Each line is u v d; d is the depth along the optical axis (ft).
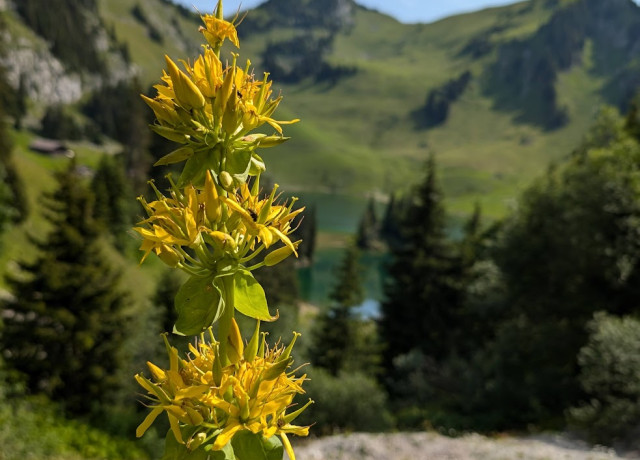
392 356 109.19
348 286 104.01
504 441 54.24
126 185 179.32
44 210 176.76
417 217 111.96
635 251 70.54
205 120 7.68
